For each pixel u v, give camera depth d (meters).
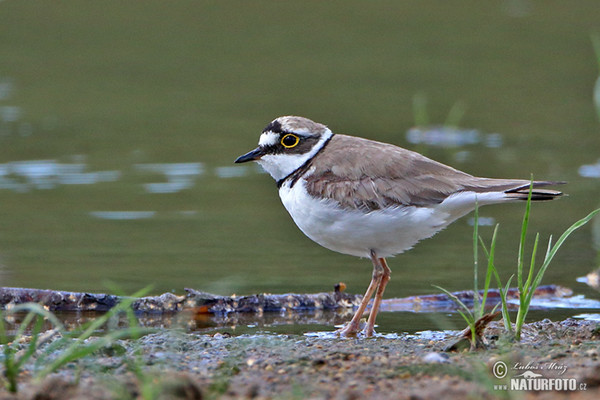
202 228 13.49
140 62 24.14
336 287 10.64
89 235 12.96
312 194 9.22
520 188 8.76
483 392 6.16
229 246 12.69
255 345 7.98
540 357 7.32
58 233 13.01
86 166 16.53
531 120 19.98
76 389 6.18
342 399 6.17
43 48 24.91
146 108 20.52
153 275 11.29
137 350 7.04
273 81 22.62
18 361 6.82
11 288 10.31
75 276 11.17
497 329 8.73
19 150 17.33
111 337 6.72
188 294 10.34
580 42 25.42
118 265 11.67
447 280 11.32
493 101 21.19
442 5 29.33
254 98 21.20
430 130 19.00
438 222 9.07
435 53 24.94
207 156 17.25
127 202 14.66
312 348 7.86
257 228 13.63
